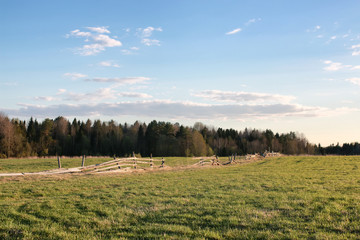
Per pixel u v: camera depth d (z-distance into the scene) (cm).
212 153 10925
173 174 2662
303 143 14762
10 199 1366
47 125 10238
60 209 1083
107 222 923
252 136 15088
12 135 8344
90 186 1798
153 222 928
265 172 2775
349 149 15625
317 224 866
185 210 1070
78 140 10812
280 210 1060
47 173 2370
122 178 2272
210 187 1714
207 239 764
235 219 935
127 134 11875
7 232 804
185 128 10400
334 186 1670
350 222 879
